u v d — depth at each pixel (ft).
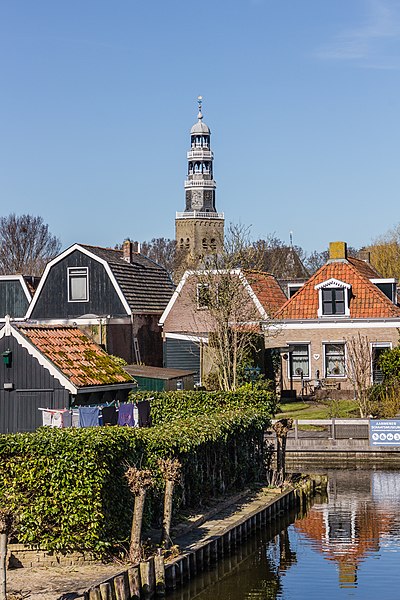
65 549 64.08
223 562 75.00
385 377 144.25
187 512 81.35
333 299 161.79
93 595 56.49
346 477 112.98
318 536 84.84
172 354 159.22
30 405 88.17
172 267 396.37
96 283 164.45
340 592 68.18
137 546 65.10
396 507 96.02
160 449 75.36
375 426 121.90
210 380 142.61
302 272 291.58
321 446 123.13
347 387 159.63
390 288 170.81
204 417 94.48
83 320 156.25
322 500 100.53
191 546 71.46
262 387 131.95
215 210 481.87
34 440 63.98
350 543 82.17
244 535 80.69
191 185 480.64
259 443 103.91
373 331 159.53
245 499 91.81
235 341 137.80
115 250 176.35
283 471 101.45
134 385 97.04
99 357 96.02
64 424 85.87
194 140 481.46
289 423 102.12
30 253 303.89
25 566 63.98
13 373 88.53
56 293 166.30
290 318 162.30
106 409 87.76
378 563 75.66
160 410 109.70
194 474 82.69
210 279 146.41
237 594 68.13
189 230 476.13
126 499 67.41
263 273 179.42
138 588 61.41
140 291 170.09
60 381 87.45
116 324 158.81
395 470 116.88
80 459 63.52
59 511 63.62
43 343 91.09
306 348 162.30
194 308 163.73
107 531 65.10
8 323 88.79
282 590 68.85
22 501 63.67
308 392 159.63
